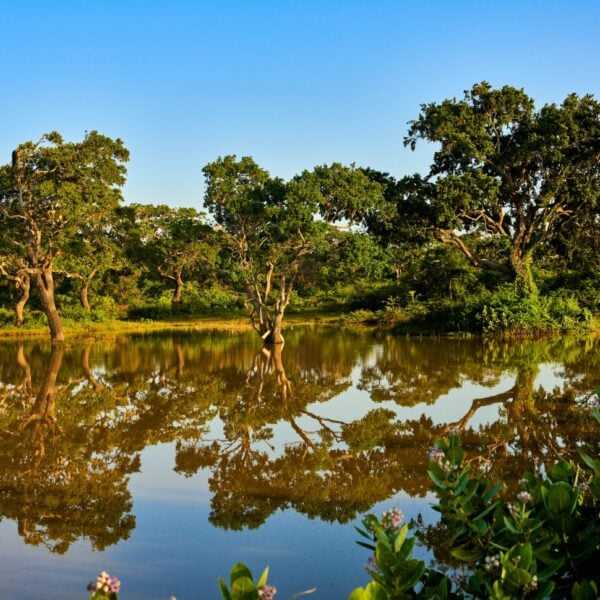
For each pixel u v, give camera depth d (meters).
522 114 28.14
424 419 11.54
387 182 29.30
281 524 6.86
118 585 2.66
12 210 27.36
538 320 27.12
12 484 8.36
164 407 13.40
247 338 29.11
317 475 8.56
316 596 5.25
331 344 25.47
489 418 11.35
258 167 25.92
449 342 25.28
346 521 6.89
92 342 27.56
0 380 16.98
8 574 5.77
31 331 31.33
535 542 3.40
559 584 3.43
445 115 27.03
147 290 45.88
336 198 25.92
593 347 22.44
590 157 27.44
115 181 27.64
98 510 7.38
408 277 41.06
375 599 2.47
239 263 26.89
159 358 21.50
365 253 26.33
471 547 3.76
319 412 12.69
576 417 11.18
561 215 30.70
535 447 9.29
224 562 5.96
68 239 28.38
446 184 26.89
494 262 30.92
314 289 44.75
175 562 5.98
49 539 6.56
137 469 9.01
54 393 15.06
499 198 30.58
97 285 42.09
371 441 10.23
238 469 8.95
